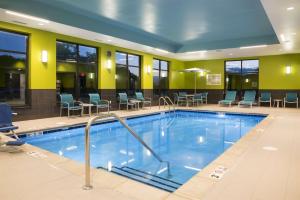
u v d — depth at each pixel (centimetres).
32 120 748
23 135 571
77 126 699
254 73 1345
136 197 233
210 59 1466
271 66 1280
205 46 1147
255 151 398
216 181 275
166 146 559
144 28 898
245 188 257
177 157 471
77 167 314
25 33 748
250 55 1284
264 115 942
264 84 1304
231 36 1016
